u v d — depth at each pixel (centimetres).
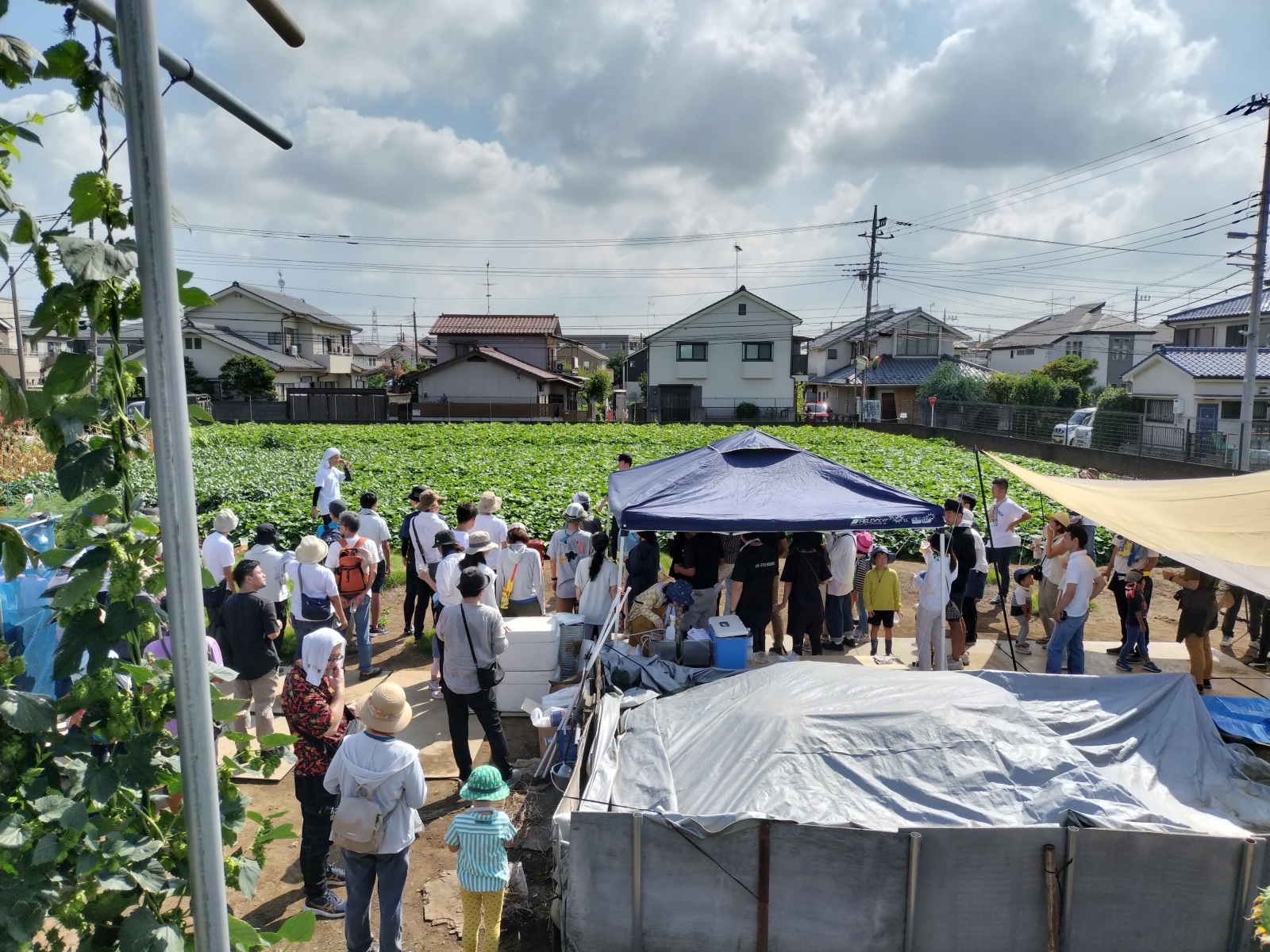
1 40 223
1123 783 544
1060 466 2914
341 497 1877
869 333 5616
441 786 709
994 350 6962
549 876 589
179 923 255
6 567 254
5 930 221
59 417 239
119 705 250
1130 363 5894
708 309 5584
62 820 227
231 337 5750
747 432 951
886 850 446
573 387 6038
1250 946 450
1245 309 3709
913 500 823
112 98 237
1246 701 723
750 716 559
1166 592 1441
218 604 802
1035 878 450
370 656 942
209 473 2359
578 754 563
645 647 843
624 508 809
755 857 457
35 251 238
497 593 957
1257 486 846
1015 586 1072
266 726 695
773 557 947
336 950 516
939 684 603
